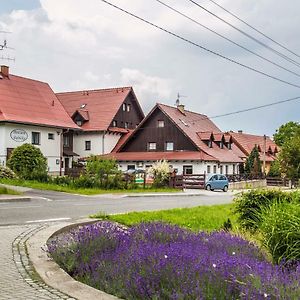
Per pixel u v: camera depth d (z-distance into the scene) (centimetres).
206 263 605
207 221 1462
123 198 2838
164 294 527
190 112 6400
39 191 2953
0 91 4881
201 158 5188
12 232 1156
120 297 568
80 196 2805
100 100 6444
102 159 3616
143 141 5803
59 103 5572
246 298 477
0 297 582
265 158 7338
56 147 5062
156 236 875
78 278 681
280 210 728
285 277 552
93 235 836
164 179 4034
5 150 4444
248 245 801
